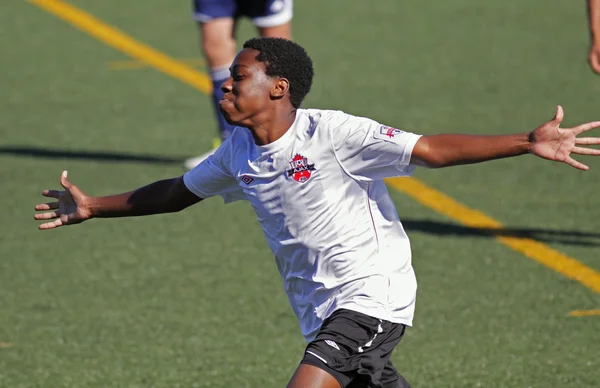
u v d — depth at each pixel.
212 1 26.97
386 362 12.79
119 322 19.30
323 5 52.16
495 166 28.64
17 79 39.28
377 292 12.56
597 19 19.08
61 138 31.95
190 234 24.02
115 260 22.42
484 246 22.84
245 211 25.67
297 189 12.48
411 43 44.28
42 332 18.89
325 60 41.66
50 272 21.77
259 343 18.33
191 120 33.81
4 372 17.25
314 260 12.77
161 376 17.06
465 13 49.91
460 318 19.20
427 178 27.77
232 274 21.59
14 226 24.58
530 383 16.59
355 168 12.38
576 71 39.16
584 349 17.83
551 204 25.52
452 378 16.84
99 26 48.00
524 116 33.41
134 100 36.34
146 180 27.83
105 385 16.77
